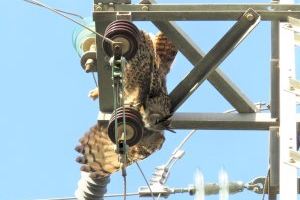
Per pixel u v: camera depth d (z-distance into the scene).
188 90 18.47
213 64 18.30
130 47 17.02
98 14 18.14
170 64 18.98
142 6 18.36
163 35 18.92
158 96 18.16
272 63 19.12
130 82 18.05
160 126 18.14
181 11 18.19
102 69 18.38
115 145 17.48
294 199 15.30
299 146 17.38
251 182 19.67
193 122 18.91
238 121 18.94
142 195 20.31
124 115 17.08
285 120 16.50
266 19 18.28
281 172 15.60
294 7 18.25
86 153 18.27
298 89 16.94
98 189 19.83
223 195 19.23
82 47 19.36
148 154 18.25
